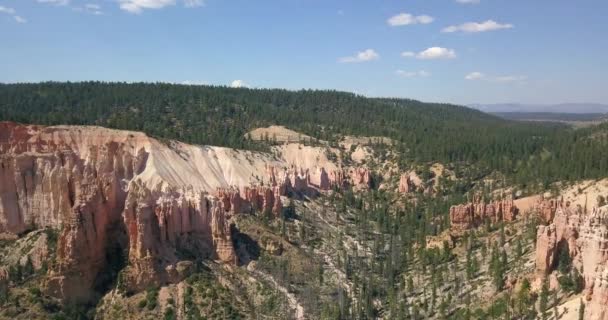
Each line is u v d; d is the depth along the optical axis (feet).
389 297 510.58
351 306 508.53
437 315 458.50
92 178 549.13
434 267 538.88
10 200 566.77
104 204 517.96
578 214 420.77
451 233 597.93
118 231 524.11
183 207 550.77
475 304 447.42
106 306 481.87
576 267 404.77
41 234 539.29
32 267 505.25
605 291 347.77
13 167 570.46
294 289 544.21
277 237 629.10
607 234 370.12
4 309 458.91
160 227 525.34
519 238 527.40
